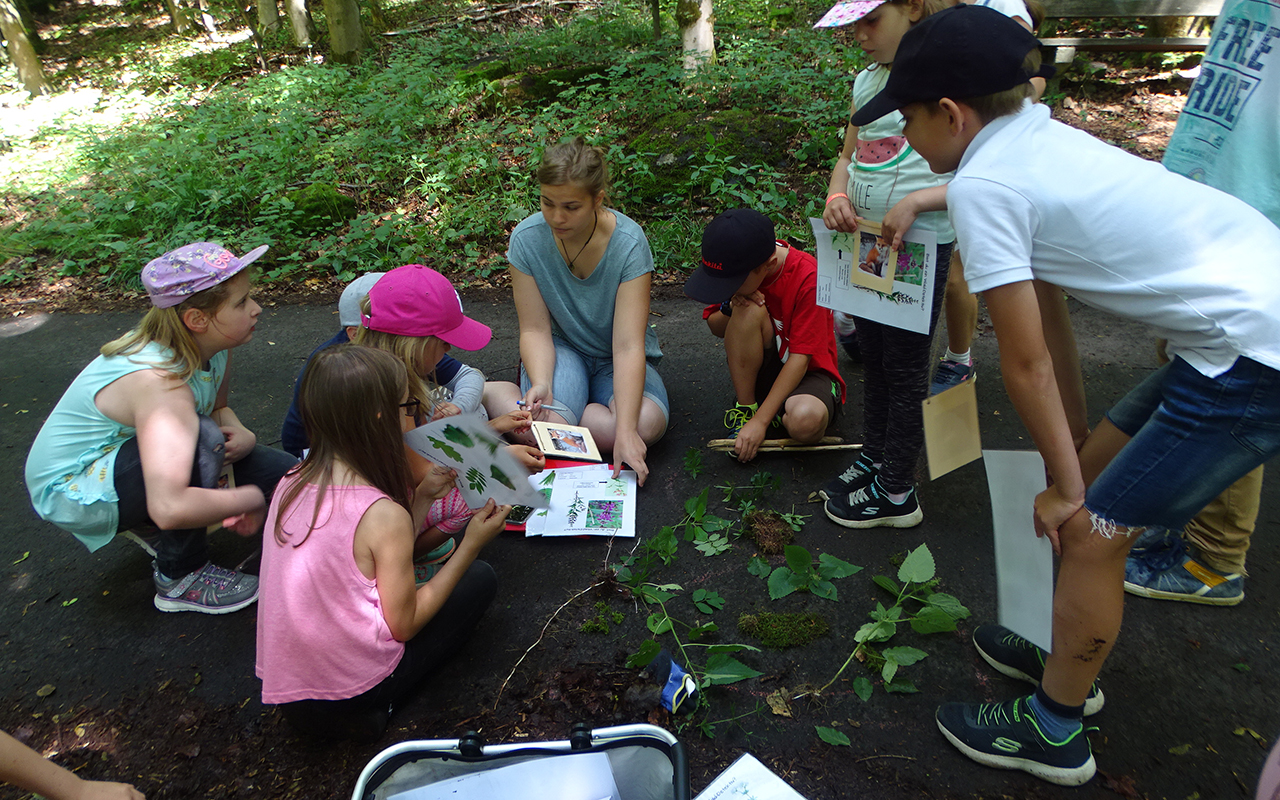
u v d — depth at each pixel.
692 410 3.46
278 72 9.75
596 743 1.76
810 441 3.03
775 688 2.12
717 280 2.71
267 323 4.72
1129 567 2.36
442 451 1.98
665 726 2.02
